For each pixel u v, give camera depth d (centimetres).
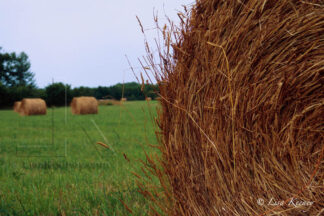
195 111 226
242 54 213
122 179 406
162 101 244
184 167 230
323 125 218
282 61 211
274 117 216
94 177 431
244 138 215
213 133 217
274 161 215
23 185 403
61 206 315
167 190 238
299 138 218
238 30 213
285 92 211
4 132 1160
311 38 207
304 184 209
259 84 212
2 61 5222
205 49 222
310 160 219
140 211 288
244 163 214
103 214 286
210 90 219
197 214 225
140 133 1026
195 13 236
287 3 207
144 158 542
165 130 242
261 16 211
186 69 233
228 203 215
